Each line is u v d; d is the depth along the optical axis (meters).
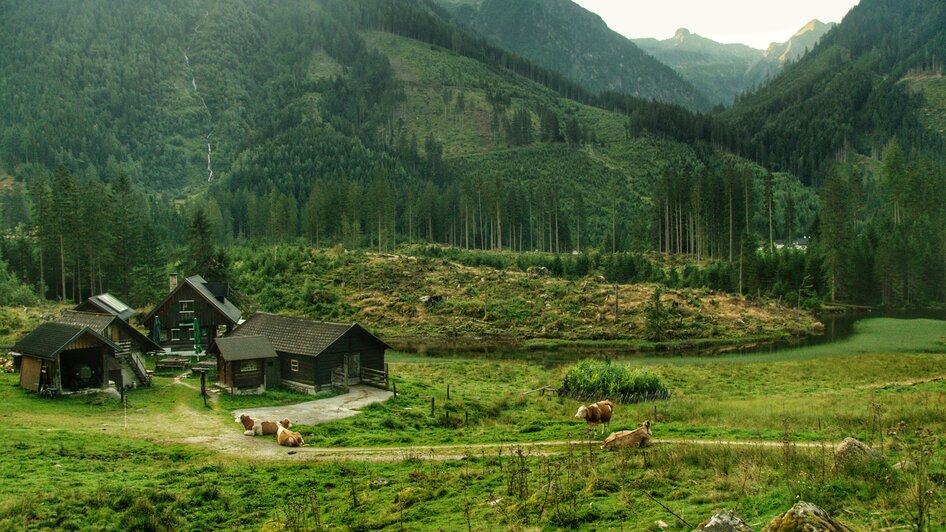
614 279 135.00
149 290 111.06
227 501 24.92
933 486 18.11
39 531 21.09
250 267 132.50
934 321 104.88
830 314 118.56
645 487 22.14
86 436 34.84
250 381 50.44
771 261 130.50
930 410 35.41
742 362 76.38
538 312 106.00
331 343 51.88
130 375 52.00
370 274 127.38
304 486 26.95
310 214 178.62
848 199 179.75
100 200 116.75
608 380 52.44
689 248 180.50
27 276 120.75
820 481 19.69
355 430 39.56
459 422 43.56
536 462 27.95
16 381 50.94
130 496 24.17
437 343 94.12
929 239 136.00
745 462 23.78
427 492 23.94
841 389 53.50
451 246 196.12
